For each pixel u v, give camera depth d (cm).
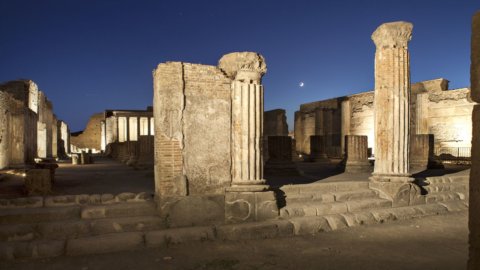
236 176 777
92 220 700
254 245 680
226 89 783
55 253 614
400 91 961
